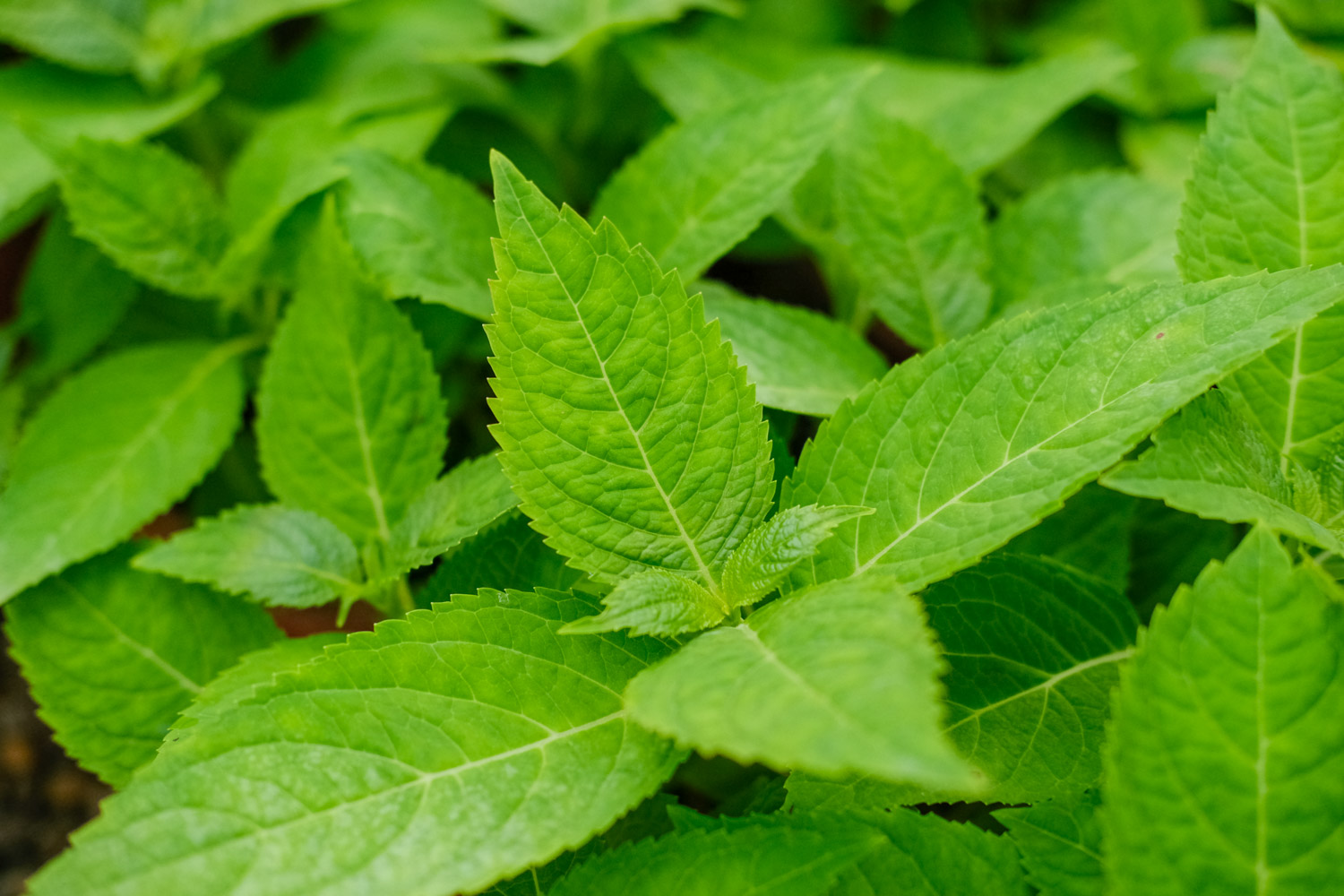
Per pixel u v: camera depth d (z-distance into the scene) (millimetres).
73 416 579
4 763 638
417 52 651
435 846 460
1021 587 511
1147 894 455
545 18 630
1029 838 481
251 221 591
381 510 554
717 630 478
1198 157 515
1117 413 466
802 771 492
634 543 490
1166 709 458
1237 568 458
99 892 451
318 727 469
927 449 486
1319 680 455
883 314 567
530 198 476
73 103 617
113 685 545
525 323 477
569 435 484
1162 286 474
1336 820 455
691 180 567
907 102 631
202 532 535
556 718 478
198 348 602
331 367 555
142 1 625
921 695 430
